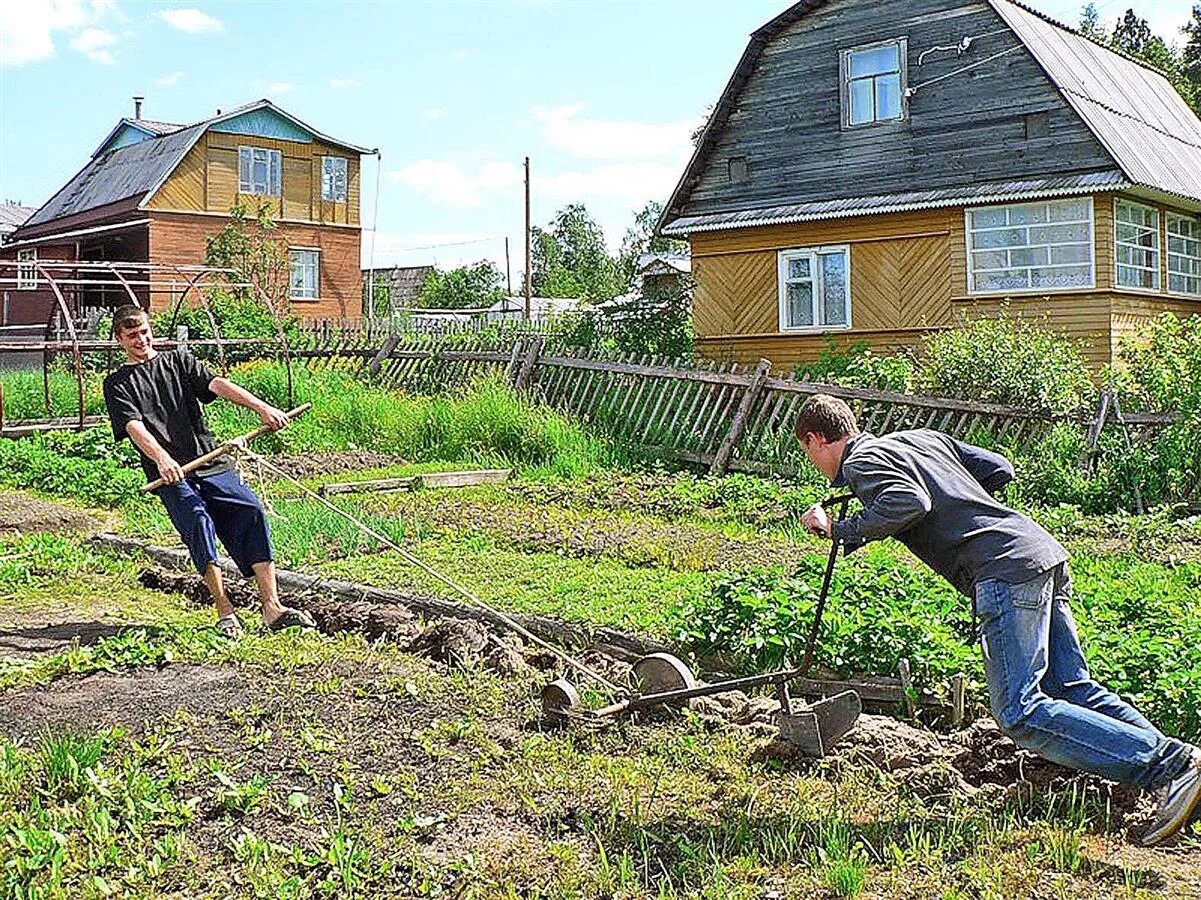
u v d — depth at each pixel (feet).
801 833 16.19
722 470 56.54
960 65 77.82
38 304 140.05
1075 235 73.92
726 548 35.73
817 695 22.08
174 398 27.09
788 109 85.20
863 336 82.12
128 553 35.55
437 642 24.32
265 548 26.71
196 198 137.08
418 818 16.12
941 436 17.60
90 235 139.54
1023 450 51.44
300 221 144.05
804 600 23.26
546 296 270.05
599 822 16.46
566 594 29.78
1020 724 15.99
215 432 61.52
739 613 23.58
